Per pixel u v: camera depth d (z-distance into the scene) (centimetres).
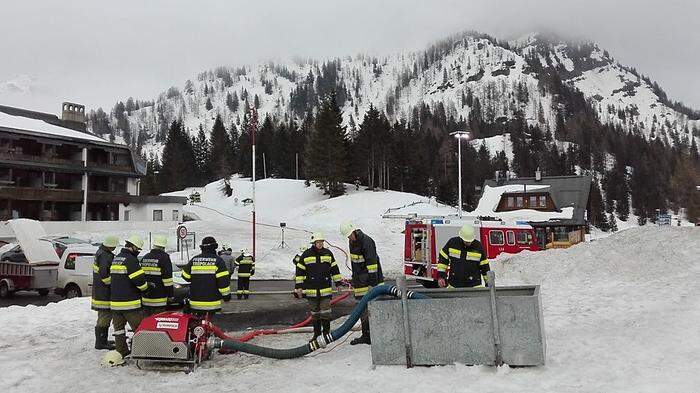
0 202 4722
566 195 5666
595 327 913
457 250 888
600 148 16600
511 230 2308
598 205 9156
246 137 12131
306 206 6725
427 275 2034
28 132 4778
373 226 4834
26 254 2048
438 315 722
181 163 11156
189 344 780
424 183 9169
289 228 5019
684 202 11500
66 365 813
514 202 5706
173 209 5828
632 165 15112
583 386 599
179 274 1398
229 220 5628
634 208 12838
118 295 835
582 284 1441
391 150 8325
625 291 1247
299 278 905
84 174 5225
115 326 840
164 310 909
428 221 2069
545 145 17188
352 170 7969
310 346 819
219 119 13300
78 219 5262
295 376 717
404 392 618
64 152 5288
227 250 1641
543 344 698
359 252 904
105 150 5534
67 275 1853
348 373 711
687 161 12619
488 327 707
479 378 655
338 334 827
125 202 5506
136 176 5688
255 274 2606
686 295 1098
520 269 1750
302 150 10675
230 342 819
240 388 677
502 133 19925
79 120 6494
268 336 1007
